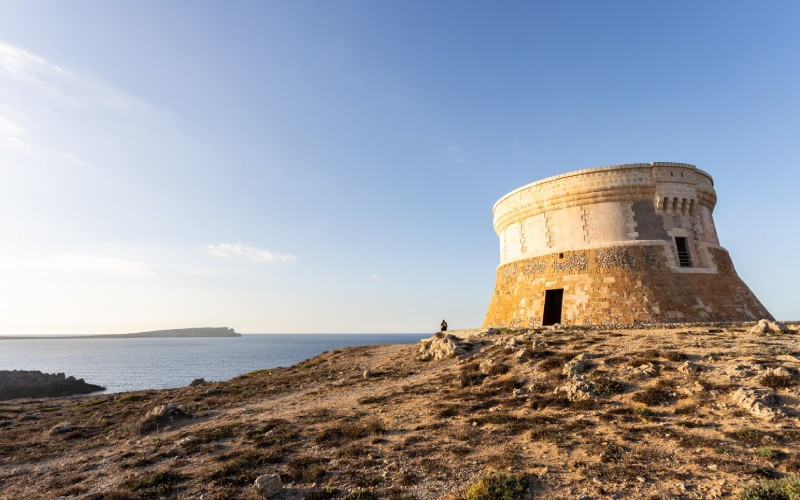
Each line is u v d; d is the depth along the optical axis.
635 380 19.95
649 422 15.77
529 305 40.94
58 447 22.64
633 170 39.69
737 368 18.61
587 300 37.47
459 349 34.28
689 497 10.52
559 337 30.77
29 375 85.44
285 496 12.98
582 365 22.95
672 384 18.72
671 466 12.23
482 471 13.27
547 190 43.16
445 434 17.16
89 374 113.81
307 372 42.09
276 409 26.31
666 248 37.69
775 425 14.10
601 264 38.41
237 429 21.42
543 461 13.45
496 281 49.94
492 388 23.14
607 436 14.85
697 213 40.16
